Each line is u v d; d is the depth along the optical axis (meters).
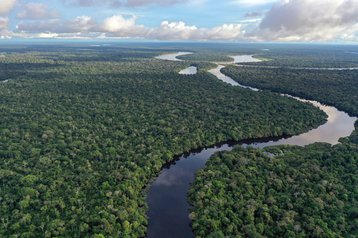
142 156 130.25
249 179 113.75
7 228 87.38
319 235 86.38
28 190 100.88
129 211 96.56
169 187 118.62
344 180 113.62
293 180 113.62
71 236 85.75
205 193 106.50
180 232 95.62
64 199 99.88
